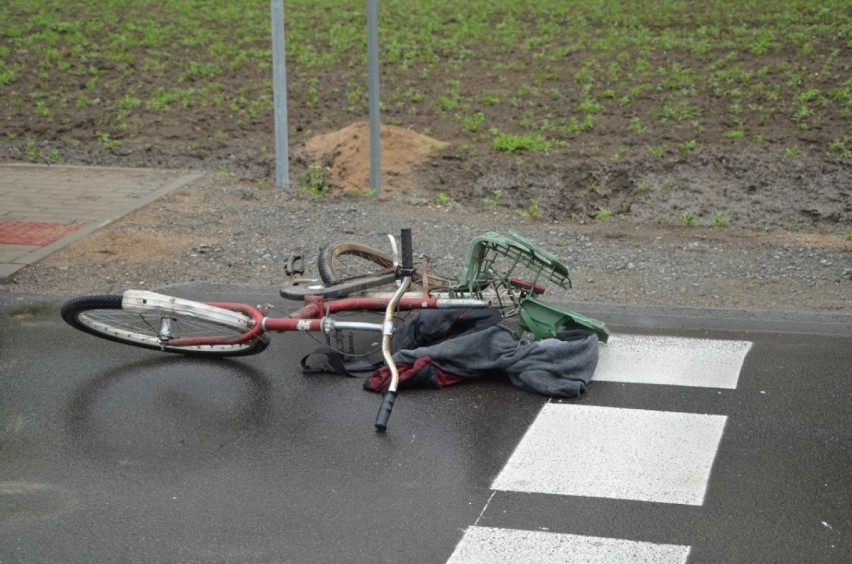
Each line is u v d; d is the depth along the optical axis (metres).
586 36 24.09
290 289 6.51
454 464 5.24
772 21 24.50
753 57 21.00
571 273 8.95
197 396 6.16
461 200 13.88
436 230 10.55
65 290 8.44
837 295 8.23
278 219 10.87
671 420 5.75
